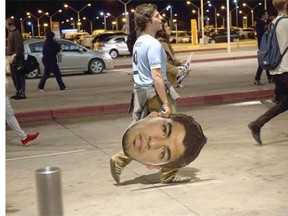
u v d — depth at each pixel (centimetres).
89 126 1077
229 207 542
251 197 571
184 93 1410
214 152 780
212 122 1036
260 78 1691
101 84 1867
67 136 977
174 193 598
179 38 6688
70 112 1223
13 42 1453
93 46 4062
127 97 1422
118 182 637
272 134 885
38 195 357
